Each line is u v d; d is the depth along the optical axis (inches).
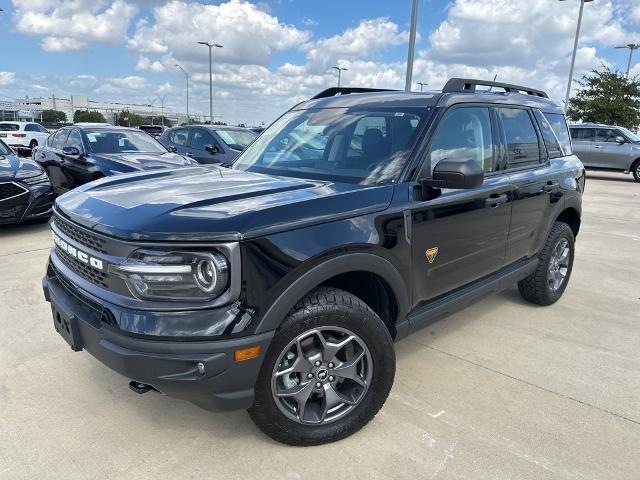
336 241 92.0
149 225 83.4
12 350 135.9
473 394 120.1
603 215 395.2
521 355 141.6
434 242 114.9
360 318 96.0
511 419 110.1
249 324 83.2
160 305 82.1
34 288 184.1
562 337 154.7
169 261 81.5
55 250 112.4
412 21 436.8
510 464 95.6
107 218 89.8
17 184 265.6
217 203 91.9
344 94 151.9
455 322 165.3
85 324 89.1
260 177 118.6
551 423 109.0
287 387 94.4
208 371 81.7
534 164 158.7
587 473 93.7
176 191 102.4
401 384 124.0
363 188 104.0
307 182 110.5
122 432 102.5
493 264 141.2
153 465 93.3
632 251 274.2
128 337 82.7
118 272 84.0
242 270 82.0
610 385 126.2
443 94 128.8
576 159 187.9
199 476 90.7
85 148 325.4
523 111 157.4
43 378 122.0
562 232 173.8
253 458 95.7
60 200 111.4
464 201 121.9
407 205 106.9
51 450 96.5
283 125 147.3
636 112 994.7
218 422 106.6
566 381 127.6
